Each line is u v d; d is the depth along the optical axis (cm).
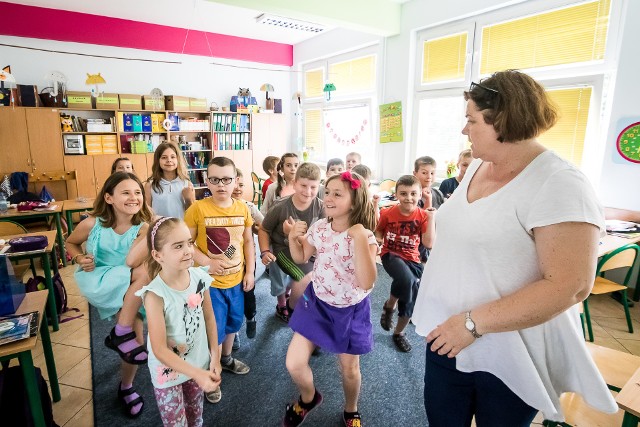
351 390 164
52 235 272
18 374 135
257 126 741
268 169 384
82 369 219
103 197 179
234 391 200
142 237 175
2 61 534
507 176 88
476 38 429
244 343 247
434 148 502
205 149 692
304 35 691
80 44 585
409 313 235
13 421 129
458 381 103
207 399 191
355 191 147
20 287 154
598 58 338
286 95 809
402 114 523
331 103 693
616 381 140
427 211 229
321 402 179
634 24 301
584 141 354
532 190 81
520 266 85
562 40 360
